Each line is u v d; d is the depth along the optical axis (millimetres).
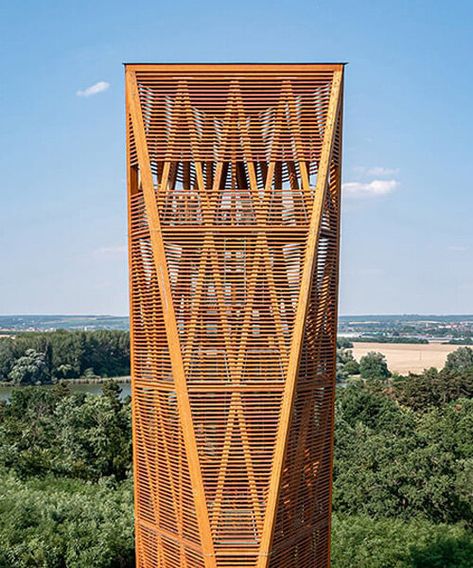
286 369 15227
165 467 16203
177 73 15664
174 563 15984
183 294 15453
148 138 15766
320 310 16344
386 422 47969
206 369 15258
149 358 16406
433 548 27922
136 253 16547
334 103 15492
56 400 56156
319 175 15359
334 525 29609
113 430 41469
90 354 110250
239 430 15180
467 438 43781
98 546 23891
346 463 38406
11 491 28219
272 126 15680
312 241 15234
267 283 15430
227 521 15016
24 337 109125
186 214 15477
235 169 16578
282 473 15008
